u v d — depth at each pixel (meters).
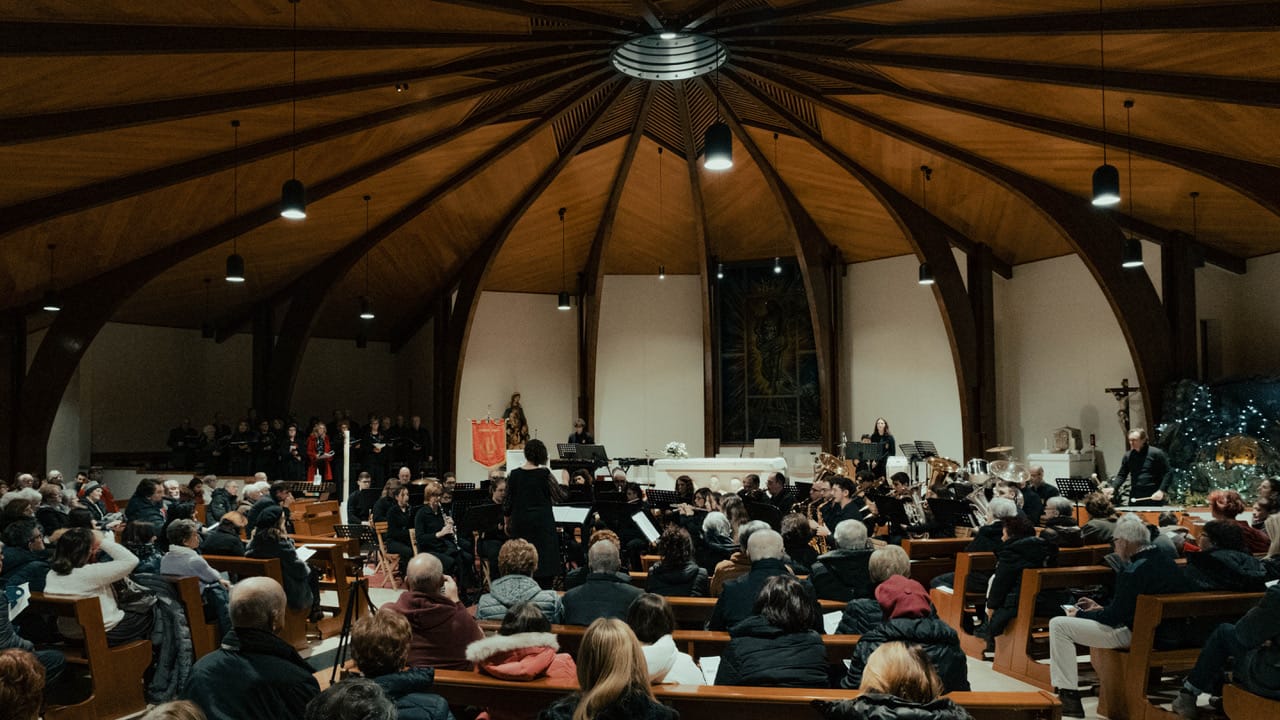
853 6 11.21
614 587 5.68
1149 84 11.48
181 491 13.22
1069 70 11.90
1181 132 12.81
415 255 20.75
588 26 12.53
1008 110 13.80
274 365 20.52
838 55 13.28
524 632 4.43
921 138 15.76
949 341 19.11
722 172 19.89
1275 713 5.00
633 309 23.39
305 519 13.09
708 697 4.11
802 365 22.47
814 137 17.25
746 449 22.69
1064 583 7.26
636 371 23.28
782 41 13.63
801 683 4.34
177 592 7.09
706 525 8.31
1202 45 10.55
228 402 23.50
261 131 13.38
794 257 22.59
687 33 13.16
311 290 20.16
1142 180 15.09
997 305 20.05
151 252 16.86
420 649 5.00
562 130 17.47
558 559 8.59
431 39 11.58
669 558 6.75
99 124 11.20
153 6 9.40
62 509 9.95
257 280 20.41
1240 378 15.69
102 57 9.93
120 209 14.95
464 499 11.45
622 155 18.86
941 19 11.41
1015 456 19.55
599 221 21.20
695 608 6.37
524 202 19.20
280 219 17.50
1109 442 17.84
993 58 12.27
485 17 11.63
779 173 19.42
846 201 19.69
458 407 21.66
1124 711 6.27
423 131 15.38
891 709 3.26
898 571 5.29
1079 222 16.36
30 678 3.21
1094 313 18.20
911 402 20.67
